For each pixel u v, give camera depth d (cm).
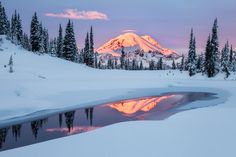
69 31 8800
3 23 9288
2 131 1912
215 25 7594
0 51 7119
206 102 3303
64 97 3256
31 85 3688
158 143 1369
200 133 1555
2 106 2488
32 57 7162
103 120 2298
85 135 1571
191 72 7888
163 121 1917
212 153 1207
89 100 3250
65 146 1374
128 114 2577
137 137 1497
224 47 7956
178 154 1198
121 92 4100
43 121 2209
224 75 7525
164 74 8038
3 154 1288
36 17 8238
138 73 7944
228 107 2631
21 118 2278
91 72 7062
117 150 1281
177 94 4231
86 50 9494
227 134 1527
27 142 1670
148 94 4122
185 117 2062
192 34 8488
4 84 3259
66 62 7756
